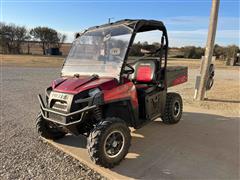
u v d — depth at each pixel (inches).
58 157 157.3
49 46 1835.6
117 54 156.3
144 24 163.9
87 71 163.6
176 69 224.8
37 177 133.6
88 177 134.6
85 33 180.1
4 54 1513.3
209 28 316.8
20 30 1681.8
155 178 133.7
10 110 262.8
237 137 194.9
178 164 149.2
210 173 139.3
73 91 140.5
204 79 326.3
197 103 312.5
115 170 141.5
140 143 180.1
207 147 174.6
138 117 170.2
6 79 499.5
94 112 142.4
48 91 159.6
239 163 151.8
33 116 242.7
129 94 155.3
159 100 195.0
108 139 139.4
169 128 212.5
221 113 266.5
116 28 164.7
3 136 189.3
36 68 789.9
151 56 196.7
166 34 184.7
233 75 751.1
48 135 176.4
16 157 155.7
